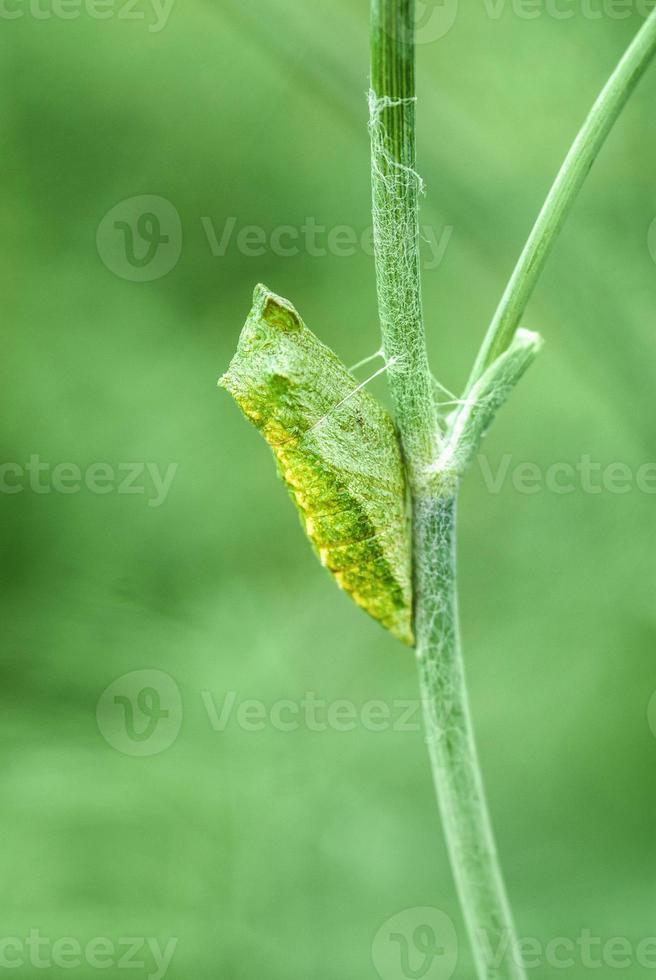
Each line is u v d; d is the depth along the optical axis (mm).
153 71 527
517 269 263
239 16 354
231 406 500
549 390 457
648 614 429
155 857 376
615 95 259
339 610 427
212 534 472
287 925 373
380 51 252
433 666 266
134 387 492
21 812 374
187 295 525
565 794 423
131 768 381
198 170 532
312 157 527
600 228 363
